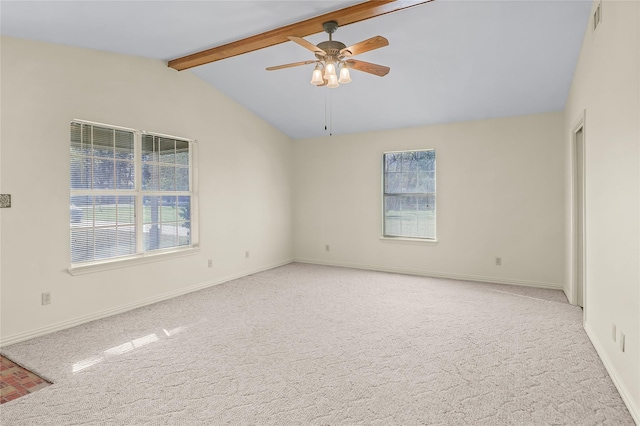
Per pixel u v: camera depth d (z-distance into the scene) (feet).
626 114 7.22
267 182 20.54
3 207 10.19
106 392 7.73
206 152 16.67
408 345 10.05
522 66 12.95
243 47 12.48
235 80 16.25
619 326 7.67
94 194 12.53
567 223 14.71
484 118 17.21
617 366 7.80
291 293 15.51
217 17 10.57
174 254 15.07
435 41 11.98
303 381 8.14
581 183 13.28
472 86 14.58
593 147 9.98
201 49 13.25
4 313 10.20
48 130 11.13
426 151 18.92
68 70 11.63
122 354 9.58
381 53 12.92
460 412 6.94
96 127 12.59
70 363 9.08
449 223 18.20
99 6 9.29
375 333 10.94
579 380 8.11
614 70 7.97
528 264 16.55
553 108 15.66
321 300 14.46
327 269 20.51
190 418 6.81
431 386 7.89
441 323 11.76
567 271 14.80
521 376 8.30
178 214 15.62
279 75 15.51
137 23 10.62
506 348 9.81
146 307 13.67
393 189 19.88
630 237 7.04
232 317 12.48
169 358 9.34
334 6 10.17
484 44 11.92
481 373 8.45
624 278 7.38
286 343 10.25
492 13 10.44
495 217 17.15
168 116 14.88
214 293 15.58
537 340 10.34
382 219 20.08
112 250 13.15
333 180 21.38
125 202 13.57
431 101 16.16
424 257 18.88
